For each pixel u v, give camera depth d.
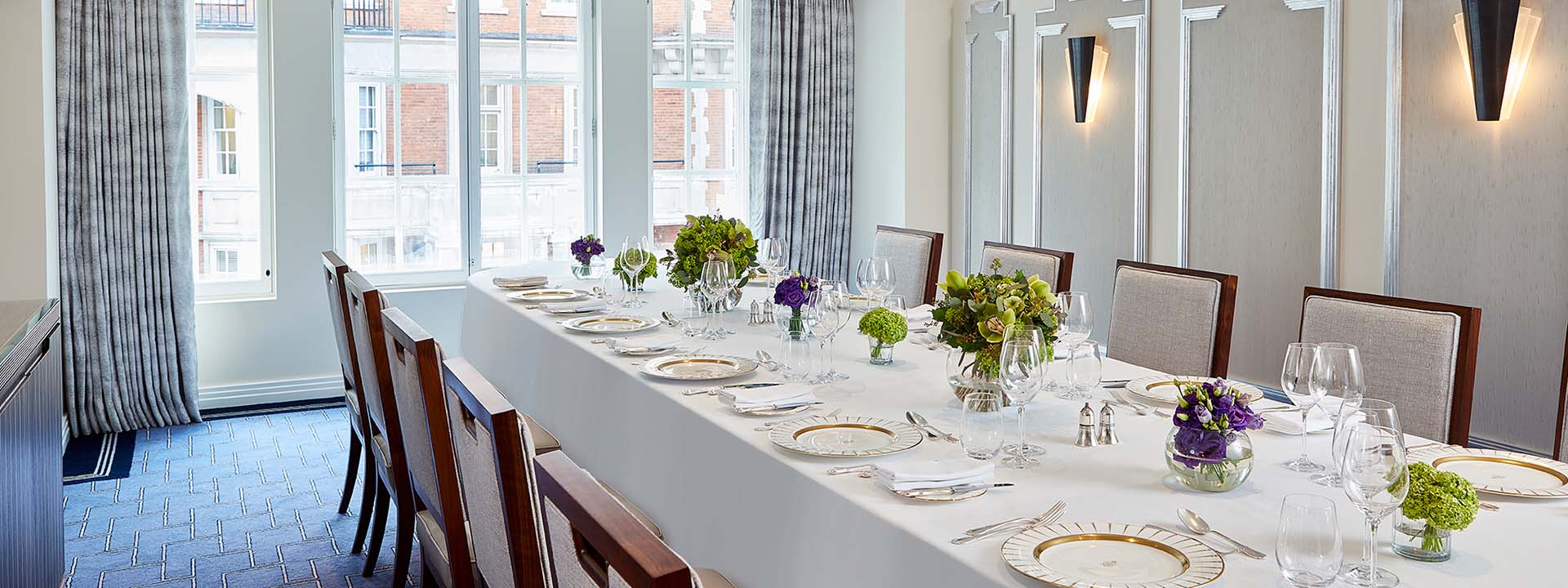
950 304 2.50
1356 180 4.65
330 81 5.70
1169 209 5.46
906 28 6.47
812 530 1.96
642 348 3.17
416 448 2.59
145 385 5.35
